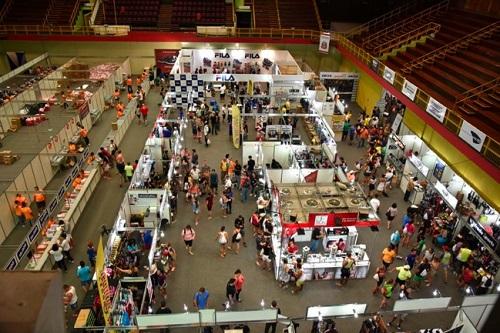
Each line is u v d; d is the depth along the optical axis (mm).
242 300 13047
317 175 16891
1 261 13914
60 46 31875
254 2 35625
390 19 32594
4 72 32438
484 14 25469
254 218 15336
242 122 22344
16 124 19188
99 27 30828
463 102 18297
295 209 13484
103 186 18844
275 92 25578
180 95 25547
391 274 14227
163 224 16141
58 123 20062
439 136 19078
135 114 25953
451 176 18359
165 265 13523
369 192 18406
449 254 13742
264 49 32531
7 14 32625
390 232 16281
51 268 13906
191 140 23047
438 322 12609
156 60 32312
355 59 27844
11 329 1725
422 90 19359
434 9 29859
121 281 12203
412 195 17688
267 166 19188
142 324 10086
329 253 14055
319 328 11250
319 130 22359
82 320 10562
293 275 13227
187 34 31609
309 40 32500
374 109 25062
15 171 15828
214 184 17797
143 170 17812
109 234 14109
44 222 14000
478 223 14305
